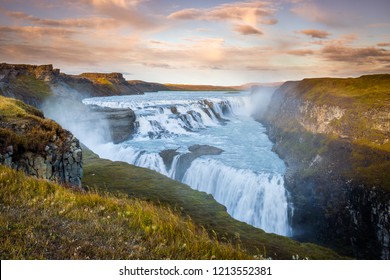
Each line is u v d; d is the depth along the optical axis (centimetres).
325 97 9575
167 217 941
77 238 649
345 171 5875
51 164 2089
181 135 9000
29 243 586
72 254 573
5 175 969
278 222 5338
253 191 5491
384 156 5953
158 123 9331
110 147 7512
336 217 5197
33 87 14250
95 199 963
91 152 5034
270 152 7775
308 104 9912
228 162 6341
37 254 552
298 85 12569
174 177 6316
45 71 16025
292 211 5344
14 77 14338
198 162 6328
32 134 2128
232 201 5609
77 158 2306
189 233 795
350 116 7731
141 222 801
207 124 11150
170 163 6444
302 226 5284
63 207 816
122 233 722
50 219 729
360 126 7288
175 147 7294
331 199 5456
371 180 5219
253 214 5369
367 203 5031
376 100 7744
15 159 1914
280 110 12325
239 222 2469
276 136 9444
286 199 5462
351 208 5188
